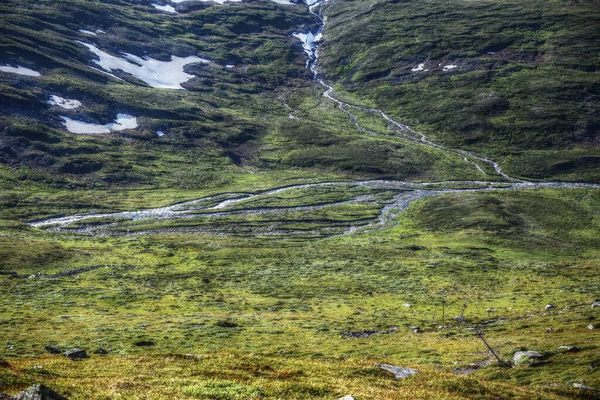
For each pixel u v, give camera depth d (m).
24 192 185.38
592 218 176.75
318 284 103.62
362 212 187.25
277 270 116.69
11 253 113.94
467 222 167.88
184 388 25.62
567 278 104.69
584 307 71.06
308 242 152.38
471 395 29.58
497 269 117.88
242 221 174.38
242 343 60.94
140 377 29.34
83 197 191.25
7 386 25.14
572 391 32.69
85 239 146.12
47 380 28.14
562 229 165.00
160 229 164.25
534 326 61.44
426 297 92.06
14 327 64.75
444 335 63.25
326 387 27.48
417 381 31.92
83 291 91.94
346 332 67.81
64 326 66.81
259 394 25.42
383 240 154.75
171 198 199.62
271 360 36.94
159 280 105.75
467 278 108.19
